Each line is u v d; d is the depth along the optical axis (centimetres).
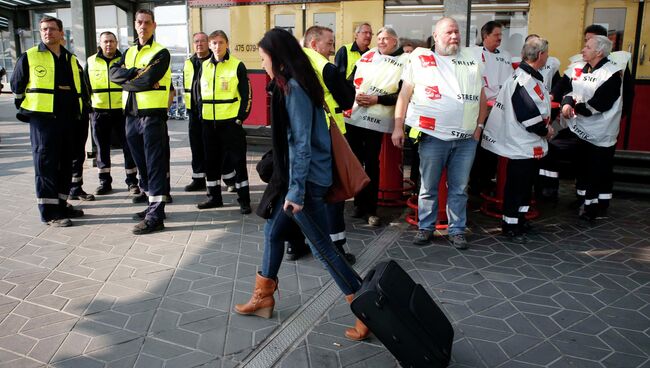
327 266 290
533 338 309
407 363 255
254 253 446
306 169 274
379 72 493
